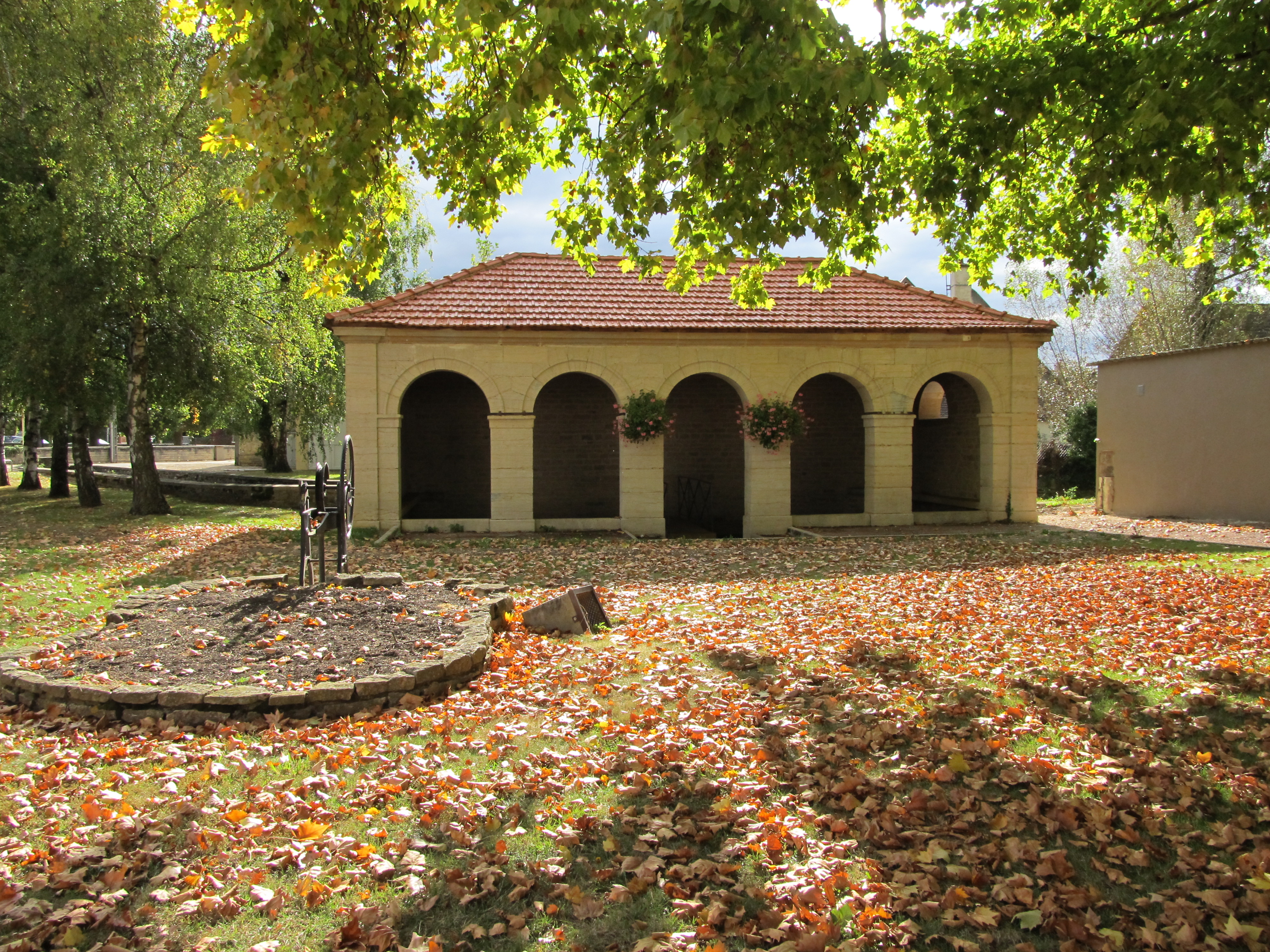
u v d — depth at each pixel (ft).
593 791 13.42
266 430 105.29
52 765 13.99
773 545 45.03
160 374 59.11
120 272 52.16
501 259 56.24
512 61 20.80
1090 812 12.38
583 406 63.26
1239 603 26.84
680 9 14.56
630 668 20.51
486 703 17.62
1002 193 27.78
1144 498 61.36
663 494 51.34
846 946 9.48
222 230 52.85
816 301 55.42
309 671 17.62
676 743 15.31
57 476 76.79
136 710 16.06
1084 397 89.35
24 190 54.75
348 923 9.73
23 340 52.75
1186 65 18.02
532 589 31.91
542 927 9.93
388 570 36.40
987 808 12.67
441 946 9.48
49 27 51.88
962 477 60.85
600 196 25.75
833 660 20.97
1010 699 17.58
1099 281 25.44
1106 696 17.78
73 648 19.11
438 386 62.39
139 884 10.66
